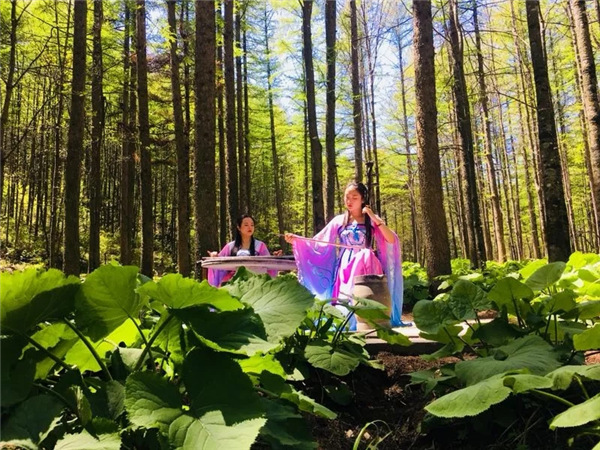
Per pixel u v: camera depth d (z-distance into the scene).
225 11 13.97
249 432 1.38
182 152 11.22
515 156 25.52
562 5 14.15
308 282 5.10
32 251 19.67
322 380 3.08
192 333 1.87
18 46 11.73
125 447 1.59
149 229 10.98
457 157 20.05
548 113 7.21
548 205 7.05
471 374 2.23
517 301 2.88
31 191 22.67
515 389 1.87
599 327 2.28
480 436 2.40
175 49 11.55
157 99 15.48
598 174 8.20
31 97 21.31
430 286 7.54
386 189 28.19
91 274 1.65
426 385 2.71
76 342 1.85
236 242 5.46
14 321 1.51
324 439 2.58
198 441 1.38
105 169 26.31
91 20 13.24
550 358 2.24
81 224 22.16
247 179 20.19
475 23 14.28
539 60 7.29
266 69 22.83
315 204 11.95
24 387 1.41
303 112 22.22
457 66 12.62
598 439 2.06
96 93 12.52
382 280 4.73
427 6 7.75
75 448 1.37
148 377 1.55
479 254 12.38
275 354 2.82
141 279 2.26
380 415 2.96
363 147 22.30
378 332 3.38
